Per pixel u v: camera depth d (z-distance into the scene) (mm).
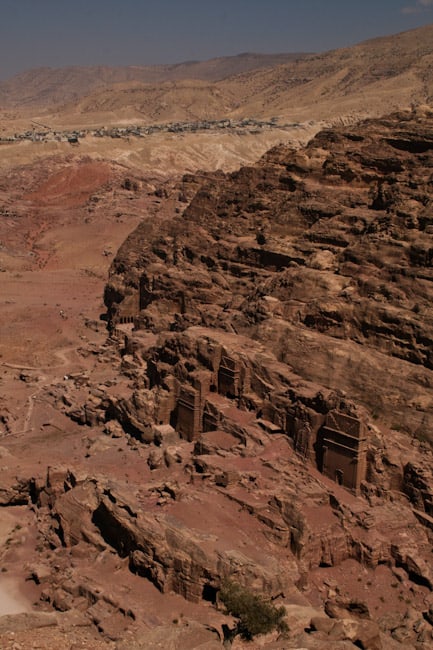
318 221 105188
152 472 76875
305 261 99188
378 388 74875
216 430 80750
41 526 71438
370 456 68188
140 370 104125
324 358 79938
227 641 48656
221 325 95938
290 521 62469
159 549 58500
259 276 108188
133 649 46500
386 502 66625
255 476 68438
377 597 59438
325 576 61250
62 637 46656
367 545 62250
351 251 90188
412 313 77000
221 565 55812
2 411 102125
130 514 62906
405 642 53344
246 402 81562
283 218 111125
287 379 79375
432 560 62344
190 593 56375
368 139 115875
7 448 89188
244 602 50656
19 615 49406
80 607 56500
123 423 91562
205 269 120312
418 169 99500
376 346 78438
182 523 61094
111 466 80312
